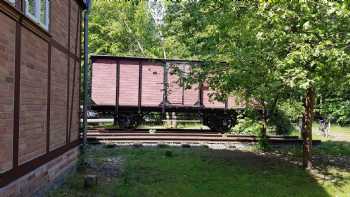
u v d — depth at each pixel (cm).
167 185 812
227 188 812
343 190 842
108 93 1833
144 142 1469
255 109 1345
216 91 1373
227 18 1059
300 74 806
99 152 1223
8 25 486
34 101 603
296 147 1457
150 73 1869
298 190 824
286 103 1298
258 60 950
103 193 724
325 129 2094
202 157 1180
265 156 1245
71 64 898
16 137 521
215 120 1930
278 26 870
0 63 461
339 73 842
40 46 633
